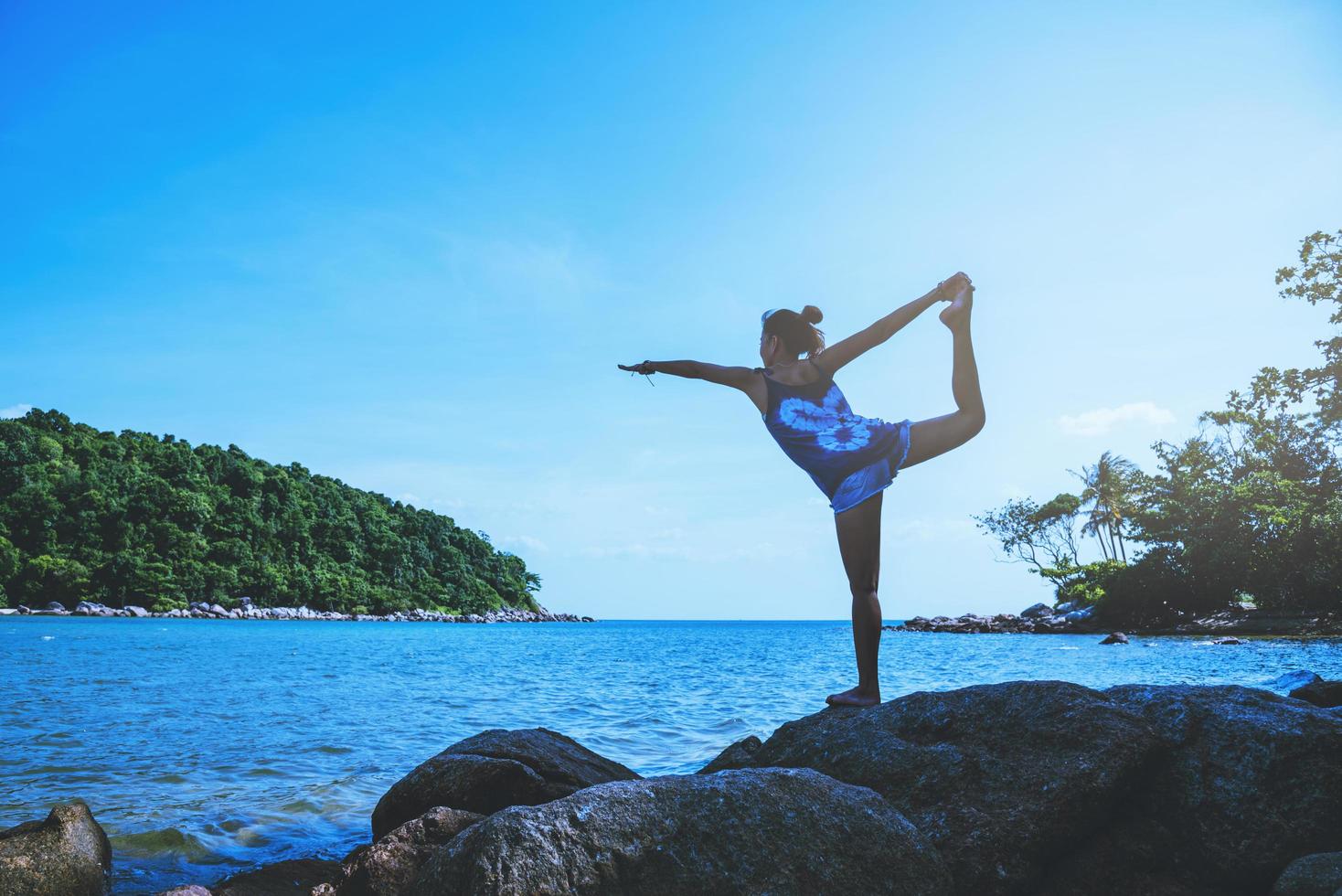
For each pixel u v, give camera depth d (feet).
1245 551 148.97
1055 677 69.36
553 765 18.53
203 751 34.40
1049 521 221.25
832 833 9.72
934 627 220.02
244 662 95.96
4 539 297.74
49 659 92.07
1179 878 11.44
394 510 522.06
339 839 21.75
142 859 19.66
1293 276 114.21
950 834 10.99
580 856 8.94
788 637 265.95
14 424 369.50
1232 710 12.42
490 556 558.15
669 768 30.48
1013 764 11.79
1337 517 137.18
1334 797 11.27
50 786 27.09
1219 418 172.96
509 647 162.71
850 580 13.58
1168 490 173.58
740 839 9.36
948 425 12.92
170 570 330.13
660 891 8.84
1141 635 157.28
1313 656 89.56
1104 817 11.50
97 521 332.19
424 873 9.39
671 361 13.94
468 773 16.99
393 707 51.44
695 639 239.71
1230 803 11.47
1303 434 165.48
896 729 12.86
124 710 47.65
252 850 20.76
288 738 38.17
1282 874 10.48
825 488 13.44
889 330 13.00
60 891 14.26
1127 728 11.94
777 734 14.12
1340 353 112.16
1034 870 10.91
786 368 13.50
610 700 55.47
